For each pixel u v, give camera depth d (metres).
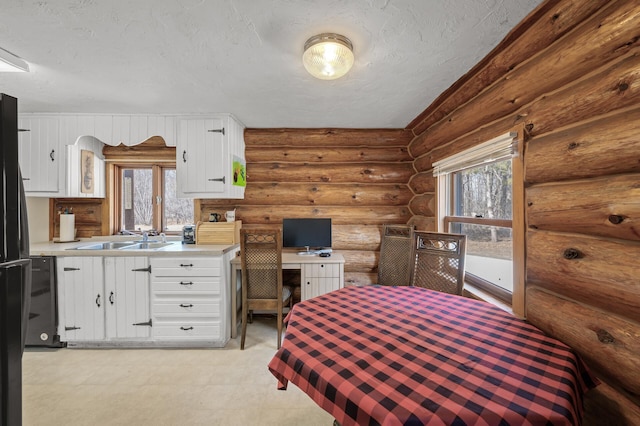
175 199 3.30
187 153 2.74
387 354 1.00
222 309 2.53
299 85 2.10
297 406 1.77
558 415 0.69
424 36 1.49
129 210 3.26
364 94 2.27
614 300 0.97
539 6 1.27
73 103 2.46
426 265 2.03
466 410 0.71
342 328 1.24
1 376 0.88
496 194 1.97
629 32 0.94
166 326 2.48
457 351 1.03
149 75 1.94
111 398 1.83
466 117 2.04
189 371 2.13
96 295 2.46
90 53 1.66
